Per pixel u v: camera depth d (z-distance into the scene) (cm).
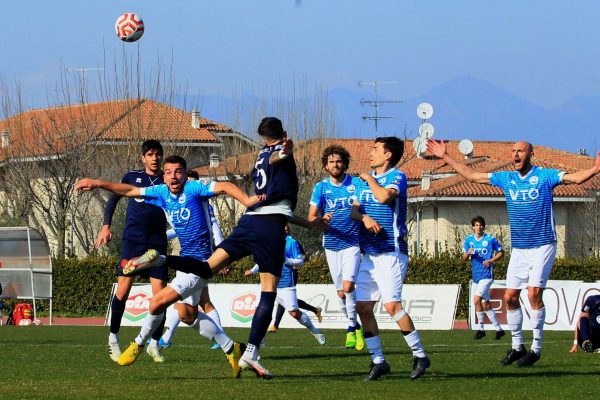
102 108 6153
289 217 1218
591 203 6400
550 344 2223
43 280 3456
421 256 4356
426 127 6569
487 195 6312
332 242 1916
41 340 2283
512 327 1501
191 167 6831
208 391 1109
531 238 1473
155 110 6225
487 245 2575
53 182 5619
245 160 6506
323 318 3234
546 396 1091
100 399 1034
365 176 1259
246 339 2388
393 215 1269
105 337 2427
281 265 1223
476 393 1109
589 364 1516
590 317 1769
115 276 4175
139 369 1410
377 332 1273
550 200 1470
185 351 1823
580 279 4109
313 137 6412
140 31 2922
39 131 5766
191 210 1393
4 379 1259
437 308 3262
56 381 1229
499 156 7444
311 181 5681
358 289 1277
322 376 1302
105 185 1365
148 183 1566
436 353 1817
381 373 1264
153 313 1240
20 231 3378
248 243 1207
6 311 4019
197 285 1241
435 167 7088
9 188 5716
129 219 1518
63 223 5388
